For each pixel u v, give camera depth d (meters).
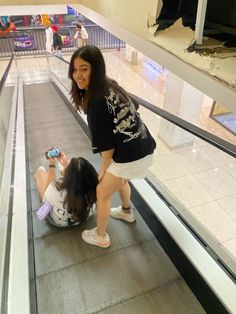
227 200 2.81
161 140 2.61
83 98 1.40
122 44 11.14
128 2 2.01
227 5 1.36
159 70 9.02
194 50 1.37
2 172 2.59
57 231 2.19
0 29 9.98
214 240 2.04
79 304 1.69
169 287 1.80
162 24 1.65
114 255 2.01
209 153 2.54
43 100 5.76
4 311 1.44
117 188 1.70
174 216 2.07
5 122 3.49
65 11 3.51
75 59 1.27
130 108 1.43
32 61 10.08
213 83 1.19
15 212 2.11
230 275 1.65
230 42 1.41
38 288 1.78
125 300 1.72
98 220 1.91
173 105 4.47
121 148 1.47
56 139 3.78
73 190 1.97
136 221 2.30
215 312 1.57
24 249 1.79
